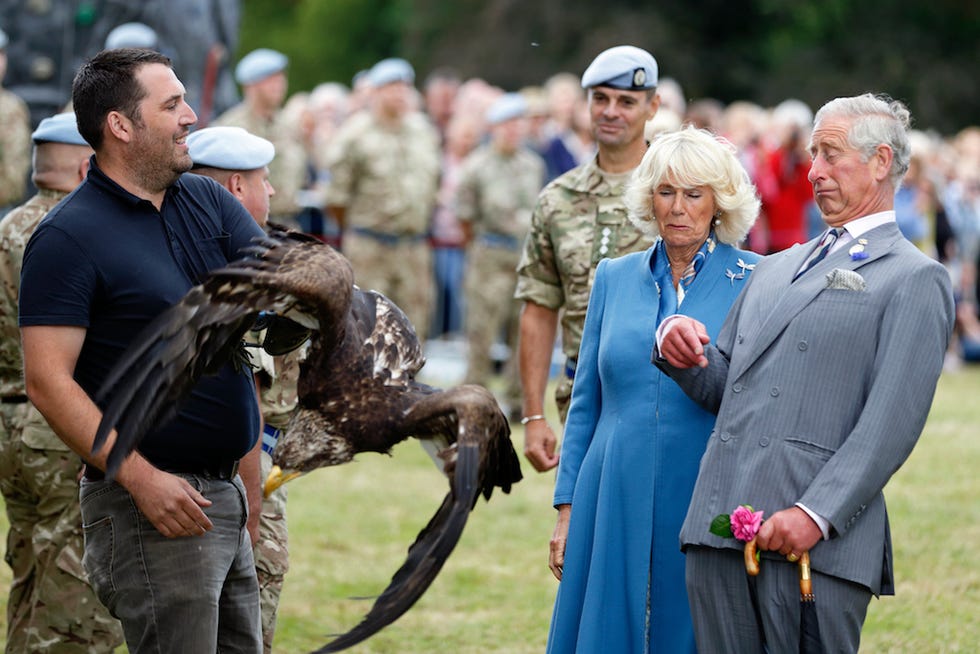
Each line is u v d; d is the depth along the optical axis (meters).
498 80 70.88
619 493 9.59
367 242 25.02
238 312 7.59
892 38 71.38
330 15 92.69
